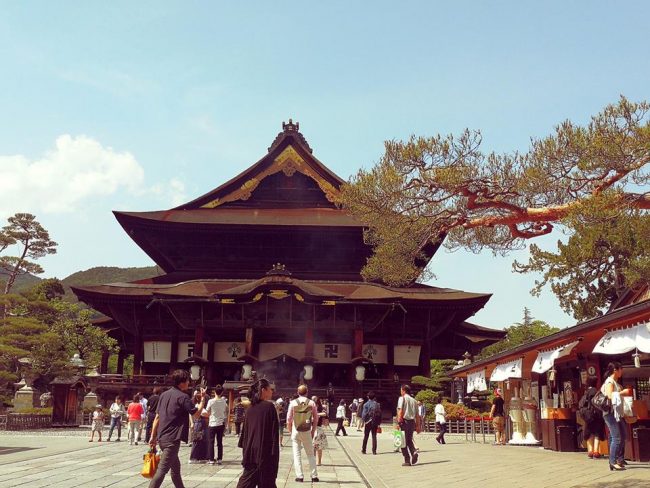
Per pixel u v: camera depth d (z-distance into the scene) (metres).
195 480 14.91
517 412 29.44
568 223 13.88
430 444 30.72
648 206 13.94
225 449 24.69
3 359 56.44
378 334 62.50
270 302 54.28
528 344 23.78
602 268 51.44
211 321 55.81
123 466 17.61
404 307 61.22
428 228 16.75
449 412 42.69
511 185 15.51
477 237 18.95
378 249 17.66
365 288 60.44
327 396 51.34
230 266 69.50
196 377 52.84
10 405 60.53
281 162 73.06
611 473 15.49
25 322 56.75
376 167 16.52
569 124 14.33
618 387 16.28
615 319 15.45
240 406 30.50
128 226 66.44
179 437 11.12
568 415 24.31
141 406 27.31
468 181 15.32
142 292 60.25
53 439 30.16
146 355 61.66
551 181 14.91
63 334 68.69
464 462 20.22
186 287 59.69
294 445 15.69
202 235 67.75
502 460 20.55
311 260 69.69
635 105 13.31
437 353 71.25
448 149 15.63
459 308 61.66
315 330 56.69
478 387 36.03
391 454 23.92
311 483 15.11
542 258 54.59
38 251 120.19
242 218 68.44
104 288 61.03
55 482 14.06
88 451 22.80
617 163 13.45
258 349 60.12
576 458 20.34
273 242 68.81
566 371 25.41
